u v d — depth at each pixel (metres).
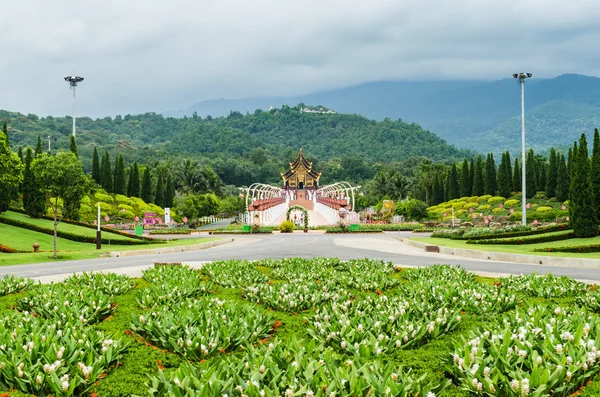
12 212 47.31
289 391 7.06
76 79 61.41
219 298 15.35
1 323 10.37
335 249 37.12
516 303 13.78
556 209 74.19
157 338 10.55
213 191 125.00
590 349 8.82
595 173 35.66
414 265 25.69
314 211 99.62
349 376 7.43
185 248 38.66
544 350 8.57
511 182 89.75
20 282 17.09
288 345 9.20
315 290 15.84
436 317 11.46
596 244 29.47
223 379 7.68
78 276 18.89
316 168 192.88
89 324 12.30
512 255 28.17
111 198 78.00
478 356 8.42
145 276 19.44
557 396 7.76
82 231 45.06
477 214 76.38
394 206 85.00
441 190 96.62
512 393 7.35
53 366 8.19
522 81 55.97
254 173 180.62
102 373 8.73
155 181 109.81
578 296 14.62
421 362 9.20
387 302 13.34
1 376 8.33
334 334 10.21
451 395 7.82
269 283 18.78
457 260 28.70
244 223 79.81
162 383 7.61
